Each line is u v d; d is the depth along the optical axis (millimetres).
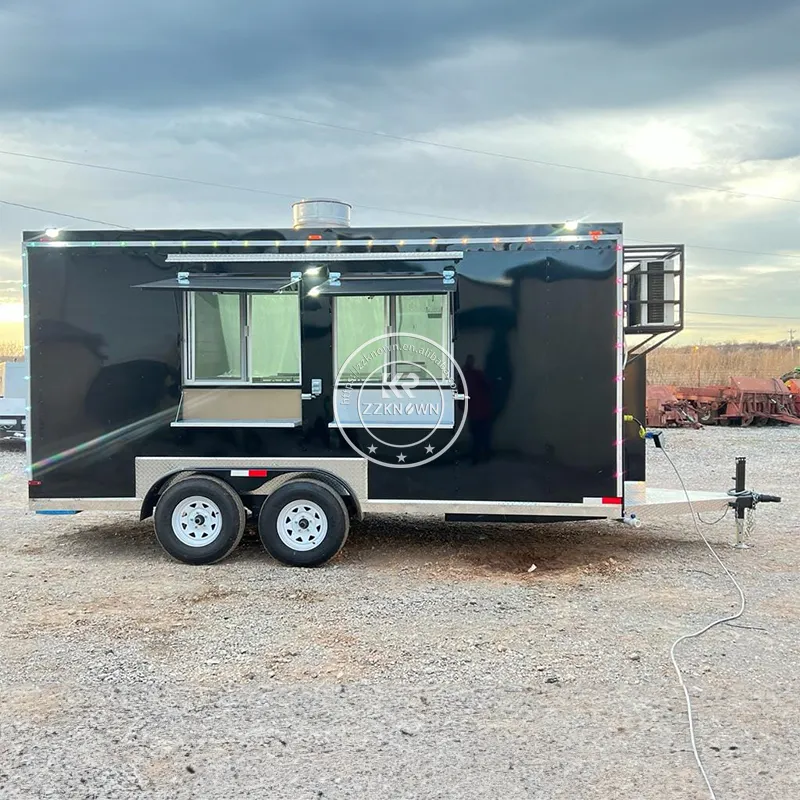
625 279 6289
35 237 6172
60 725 3408
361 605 5109
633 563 6242
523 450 5941
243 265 6074
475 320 5938
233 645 4375
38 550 6738
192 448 6191
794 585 5605
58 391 6215
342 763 3094
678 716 3500
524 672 3990
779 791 2895
